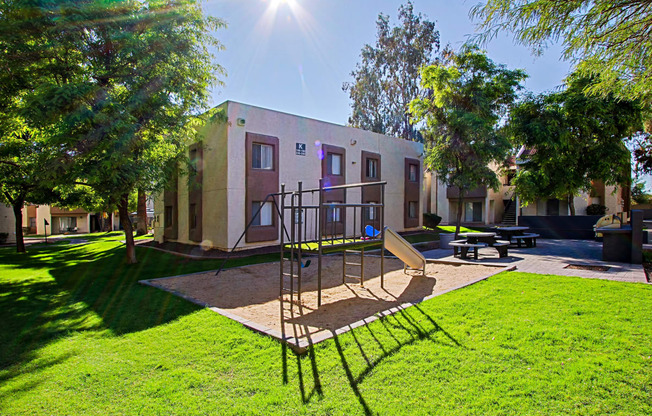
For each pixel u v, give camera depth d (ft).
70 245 72.38
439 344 12.85
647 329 13.38
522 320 14.84
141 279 28.94
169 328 15.98
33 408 9.80
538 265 29.27
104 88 28.99
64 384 11.07
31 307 20.76
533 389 9.64
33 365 12.57
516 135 57.82
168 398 10.04
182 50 32.81
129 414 9.37
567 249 40.93
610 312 15.44
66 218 137.49
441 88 54.54
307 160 52.31
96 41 30.30
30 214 129.90
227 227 43.70
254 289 24.32
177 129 35.35
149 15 30.99
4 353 13.78
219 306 19.90
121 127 27.02
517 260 32.60
